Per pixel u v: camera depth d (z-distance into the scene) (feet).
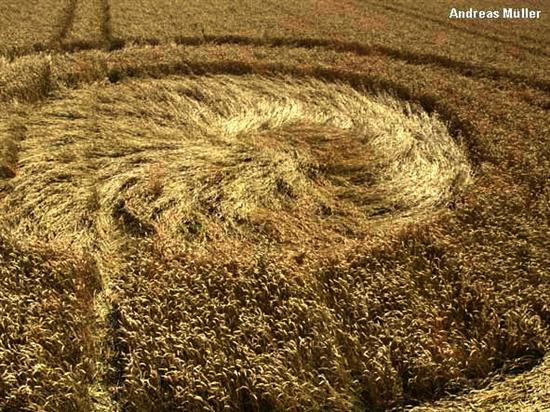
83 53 71.31
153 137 49.75
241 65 68.33
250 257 33.30
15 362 25.68
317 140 50.75
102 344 28.17
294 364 25.81
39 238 35.17
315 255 33.60
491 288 30.63
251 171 44.21
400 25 96.17
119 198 39.91
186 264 32.45
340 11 107.24
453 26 100.17
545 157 45.70
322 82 65.46
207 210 39.22
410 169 45.80
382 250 33.99
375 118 56.03
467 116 54.24
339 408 24.36
